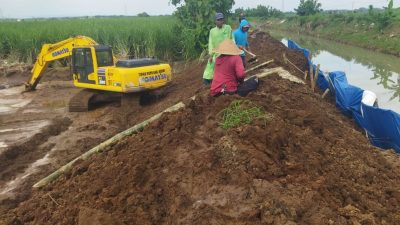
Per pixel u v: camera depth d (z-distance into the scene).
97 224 4.43
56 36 20.81
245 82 8.10
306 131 6.34
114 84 10.58
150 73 10.80
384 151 7.34
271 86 8.99
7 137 9.44
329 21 41.84
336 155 5.90
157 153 5.72
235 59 6.98
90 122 10.45
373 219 4.24
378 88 14.92
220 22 8.85
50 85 15.31
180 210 4.55
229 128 5.72
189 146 5.71
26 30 22.50
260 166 4.88
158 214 4.67
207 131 6.00
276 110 6.84
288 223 3.93
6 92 14.45
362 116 9.01
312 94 10.04
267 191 4.45
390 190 5.18
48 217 5.18
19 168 7.72
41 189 6.42
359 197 4.77
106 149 6.90
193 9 19.86
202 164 5.12
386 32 28.22
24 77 17.48
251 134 5.40
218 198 4.54
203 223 4.23
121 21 31.03
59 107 12.12
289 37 41.25
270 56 14.34
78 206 5.09
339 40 34.41
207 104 7.01
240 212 4.27
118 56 19.53
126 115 10.58
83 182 5.75
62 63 19.00
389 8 29.23
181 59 20.73
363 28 32.66
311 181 4.79
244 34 10.41
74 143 8.92
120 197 4.98
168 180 5.12
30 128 10.10
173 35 20.67
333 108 9.97
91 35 20.94
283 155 5.33
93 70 10.92
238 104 6.29
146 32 20.92
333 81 11.30
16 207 6.16
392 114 7.77
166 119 6.87
